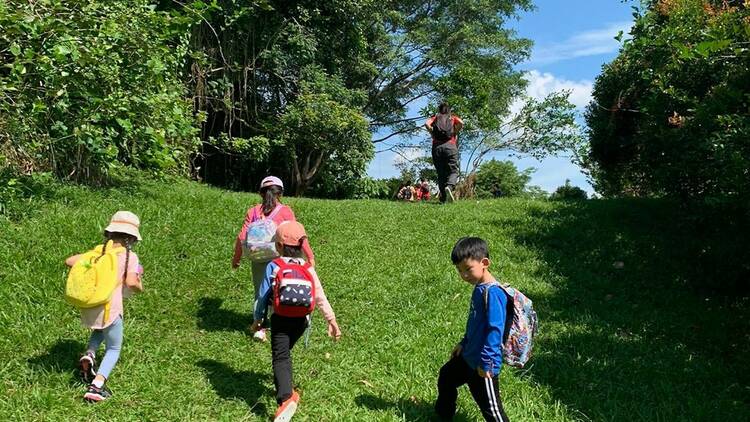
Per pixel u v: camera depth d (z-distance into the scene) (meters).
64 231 7.61
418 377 5.51
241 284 7.43
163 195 10.46
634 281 9.24
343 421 4.66
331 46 20.30
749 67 8.66
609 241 10.80
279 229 4.80
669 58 9.96
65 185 9.41
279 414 4.31
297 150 20.34
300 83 18.81
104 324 4.62
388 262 8.85
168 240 8.22
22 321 5.63
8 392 4.58
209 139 17.89
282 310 4.49
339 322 6.77
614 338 6.90
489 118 23.36
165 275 7.20
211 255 8.02
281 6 18.72
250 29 17.50
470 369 4.37
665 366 6.22
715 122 8.62
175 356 5.47
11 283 6.16
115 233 4.88
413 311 7.14
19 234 7.25
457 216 11.71
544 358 6.20
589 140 17.45
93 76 9.20
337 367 5.60
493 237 10.61
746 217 9.34
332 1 19.06
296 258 4.71
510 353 4.17
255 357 5.70
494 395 4.23
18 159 9.12
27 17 7.73
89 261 4.66
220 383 5.11
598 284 8.91
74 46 8.30
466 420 4.83
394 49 24.94
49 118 9.46
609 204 13.65
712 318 7.84
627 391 5.57
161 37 10.29
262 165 20.73
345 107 19.03
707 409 5.27
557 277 9.08
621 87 15.54
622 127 15.94
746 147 7.78
